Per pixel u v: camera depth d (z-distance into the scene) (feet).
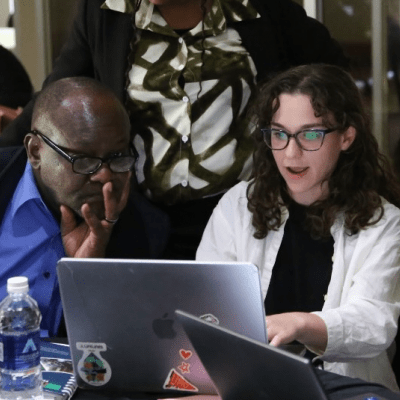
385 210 20.15
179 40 22.84
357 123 19.94
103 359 15.46
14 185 21.15
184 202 23.32
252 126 23.12
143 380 15.46
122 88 23.16
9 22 43.68
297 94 19.44
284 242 20.72
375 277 18.99
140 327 15.01
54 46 42.96
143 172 23.34
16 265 20.80
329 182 20.12
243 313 14.56
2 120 29.73
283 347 16.74
